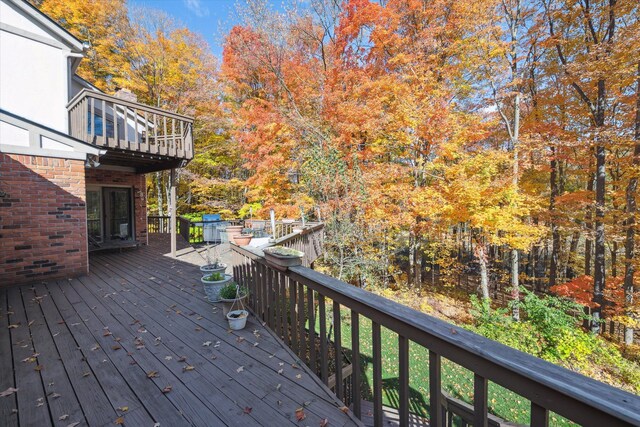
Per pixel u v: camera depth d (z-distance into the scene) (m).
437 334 1.19
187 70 14.05
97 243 7.68
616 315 8.34
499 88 9.65
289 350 2.67
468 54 9.60
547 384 0.85
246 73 12.57
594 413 0.77
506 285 13.66
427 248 13.49
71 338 2.94
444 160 10.11
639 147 7.72
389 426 3.97
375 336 1.57
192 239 10.34
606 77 7.59
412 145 9.96
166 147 6.82
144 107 6.47
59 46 6.78
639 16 7.55
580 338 6.71
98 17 12.19
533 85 10.30
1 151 4.72
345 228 8.35
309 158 9.30
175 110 13.84
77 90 8.17
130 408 1.92
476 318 8.99
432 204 9.47
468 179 9.00
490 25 9.18
